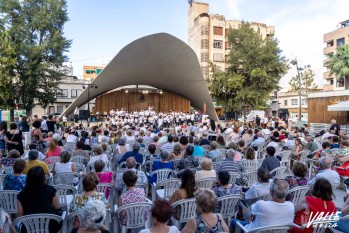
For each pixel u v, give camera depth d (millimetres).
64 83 49656
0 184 5785
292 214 3443
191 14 61594
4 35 31719
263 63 39781
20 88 33750
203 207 2938
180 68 29672
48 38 34125
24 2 33500
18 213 3604
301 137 12156
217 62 54781
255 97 38406
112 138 11945
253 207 3523
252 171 6246
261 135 12047
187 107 39188
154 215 2598
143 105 37469
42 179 3688
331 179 5234
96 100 36094
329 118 24938
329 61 36781
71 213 3562
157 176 6066
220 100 43344
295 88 55719
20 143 9469
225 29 55562
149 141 11539
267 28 58438
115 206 4668
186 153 6715
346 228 3662
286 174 8594
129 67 29000
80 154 8555
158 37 23609
